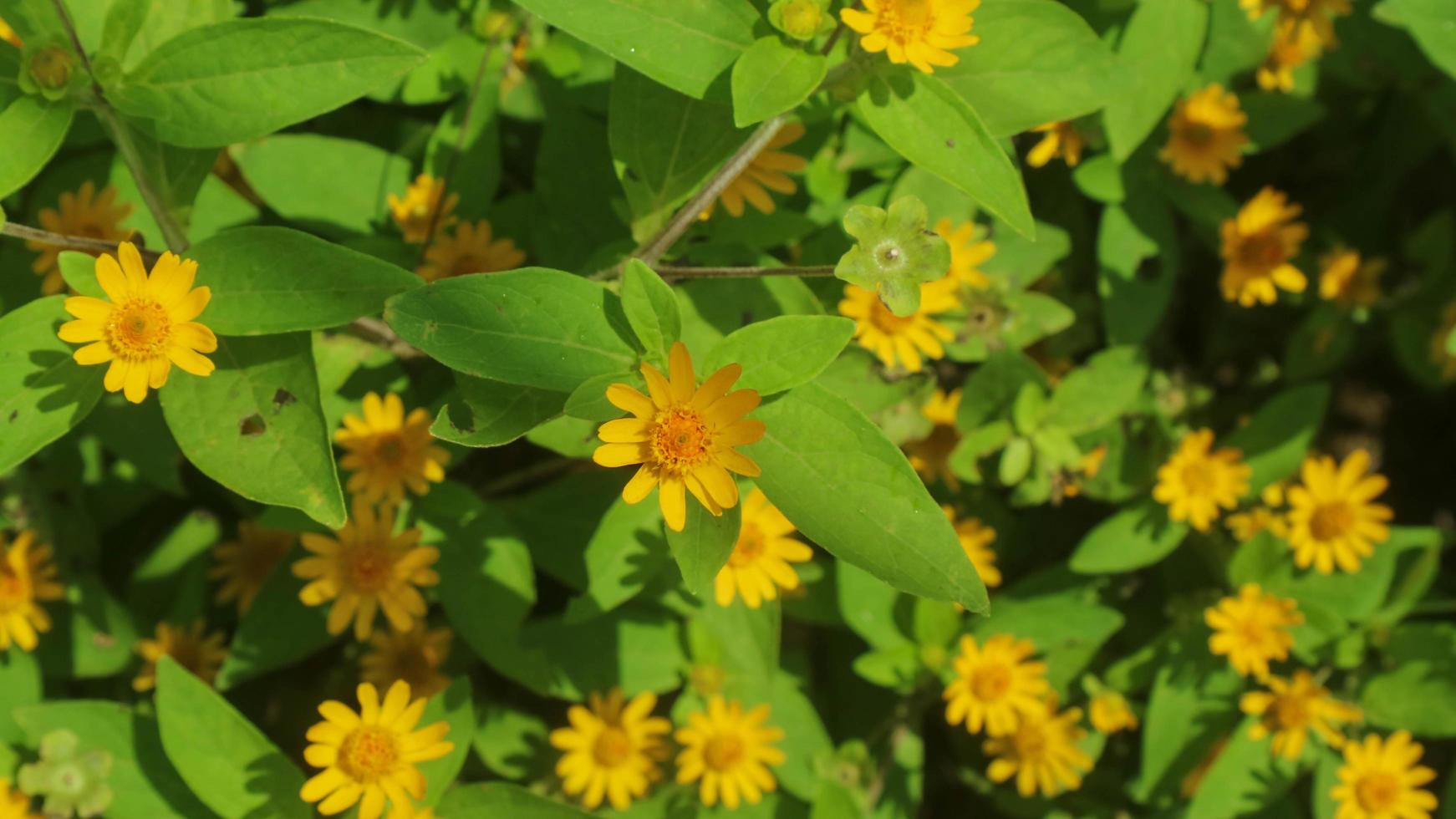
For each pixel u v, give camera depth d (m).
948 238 0.65
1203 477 0.68
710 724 0.67
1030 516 0.72
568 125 0.66
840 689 0.71
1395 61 0.71
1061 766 0.68
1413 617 0.72
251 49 0.57
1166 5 0.65
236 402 0.57
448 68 0.65
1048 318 0.67
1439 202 0.77
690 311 0.61
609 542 0.63
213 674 0.67
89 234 0.63
